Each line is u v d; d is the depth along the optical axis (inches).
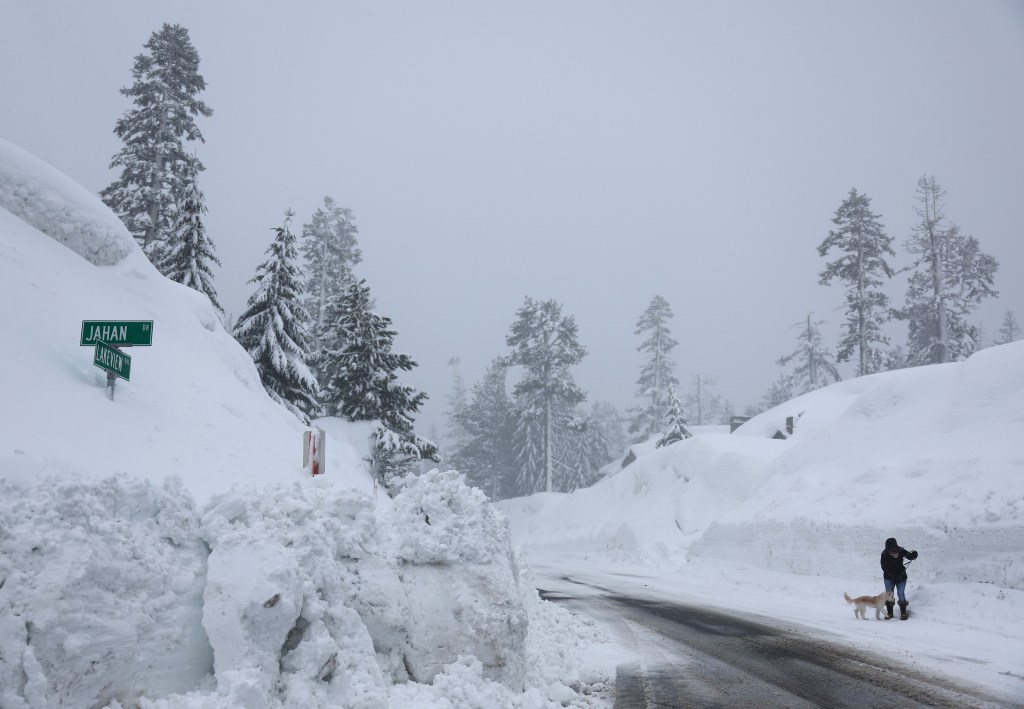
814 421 1628.9
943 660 331.9
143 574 158.7
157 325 501.0
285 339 1124.5
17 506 144.0
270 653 168.2
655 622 466.6
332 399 1159.0
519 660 258.2
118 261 529.3
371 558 234.1
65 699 135.1
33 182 481.4
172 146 1385.3
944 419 767.7
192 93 1475.1
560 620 438.6
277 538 186.5
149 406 351.9
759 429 1846.7
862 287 2130.9
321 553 201.0
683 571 940.0
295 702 164.1
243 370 681.6
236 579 170.4
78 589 141.0
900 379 904.9
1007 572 477.4
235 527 188.1
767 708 245.8
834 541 684.1
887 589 479.2
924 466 682.2
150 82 1418.6
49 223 482.6
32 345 315.0
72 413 279.6
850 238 2166.6
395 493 1046.4
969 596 471.8
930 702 251.4
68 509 151.1
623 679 295.1
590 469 3157.0
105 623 143.9
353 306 1183.6
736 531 896.3
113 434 287.1
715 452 1390.3
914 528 581.9
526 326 2502.5
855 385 1786.4
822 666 319.0
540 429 2812.5
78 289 414.9
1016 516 503.2
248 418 487.8
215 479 307.3
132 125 1425.9
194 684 164.4
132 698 149.3
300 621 180.7
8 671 126.9
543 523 1995.6
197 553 181.3
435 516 261.3
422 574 247.8
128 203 1368.1
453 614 239.5
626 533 1390.3
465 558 254.4
